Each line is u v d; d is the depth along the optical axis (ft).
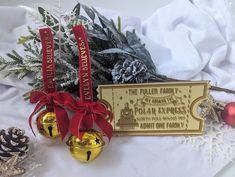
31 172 1.91
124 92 2.05
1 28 2.79
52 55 2.02
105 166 1.97
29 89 2.41
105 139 2.11
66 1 3.11
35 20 2.38
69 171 1.94
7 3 3.27
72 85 2.22
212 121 2.21
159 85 2.03
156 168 1.96
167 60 2.57
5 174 1.85
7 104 2.34
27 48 2.37
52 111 2.06
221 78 2.42
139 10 3.23
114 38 2.26
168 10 2.74
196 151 2.05
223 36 2.61
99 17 2.33
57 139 2.09
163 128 2.14
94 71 2.19
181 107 2.08
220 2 2.66
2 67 2.38
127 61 2.13
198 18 2.58
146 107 2.09
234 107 2.13
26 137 1.95
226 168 1.98
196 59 2.45
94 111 1.96
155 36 2.73
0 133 1.90
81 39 1.96
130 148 2.07
